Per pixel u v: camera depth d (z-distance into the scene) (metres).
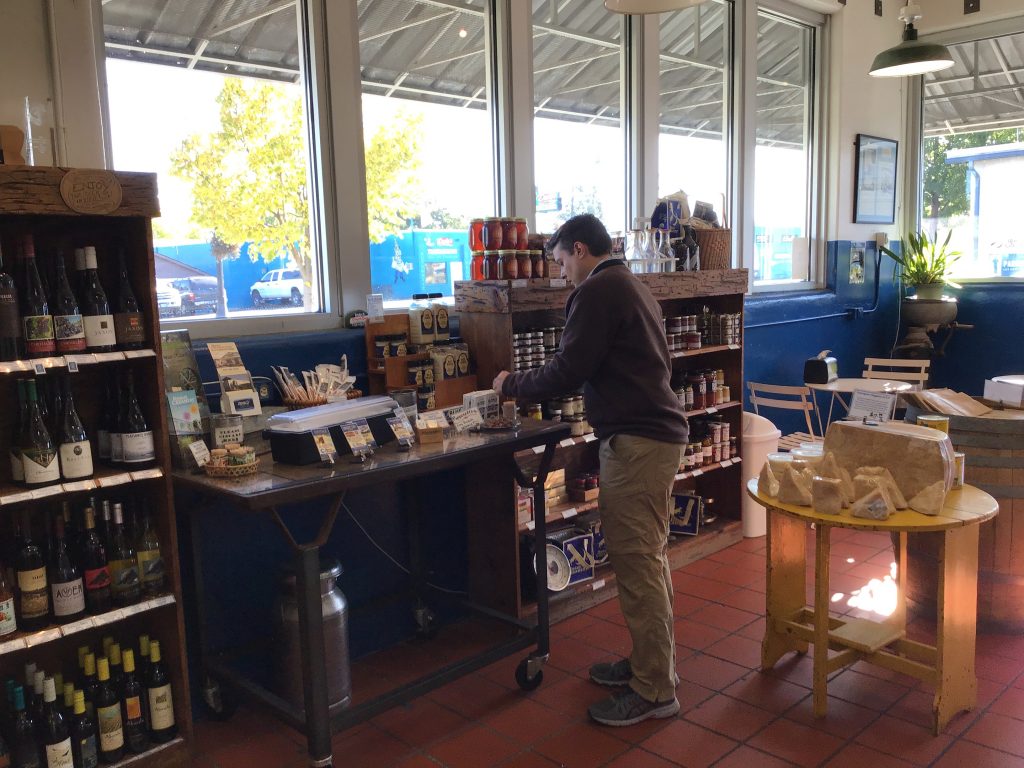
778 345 5.55
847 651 2.80
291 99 3.20
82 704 2.35
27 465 2.22
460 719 2.84
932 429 2.73
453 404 3.27
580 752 2.61
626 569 2.73
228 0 2.98
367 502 3.32
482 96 3.89
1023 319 6.41
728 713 2.80
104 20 2.69
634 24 4.56
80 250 2.35
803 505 2.66
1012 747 2.55
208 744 2.73
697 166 5.14
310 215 3.29
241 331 3.05
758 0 5.37
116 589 2.42
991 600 3.29
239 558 2.96
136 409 2.46
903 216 6.97
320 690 2.32
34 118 2.49
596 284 2.66
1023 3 6.05
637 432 2.65
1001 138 6.45
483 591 3.58
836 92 6.01
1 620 2.18
